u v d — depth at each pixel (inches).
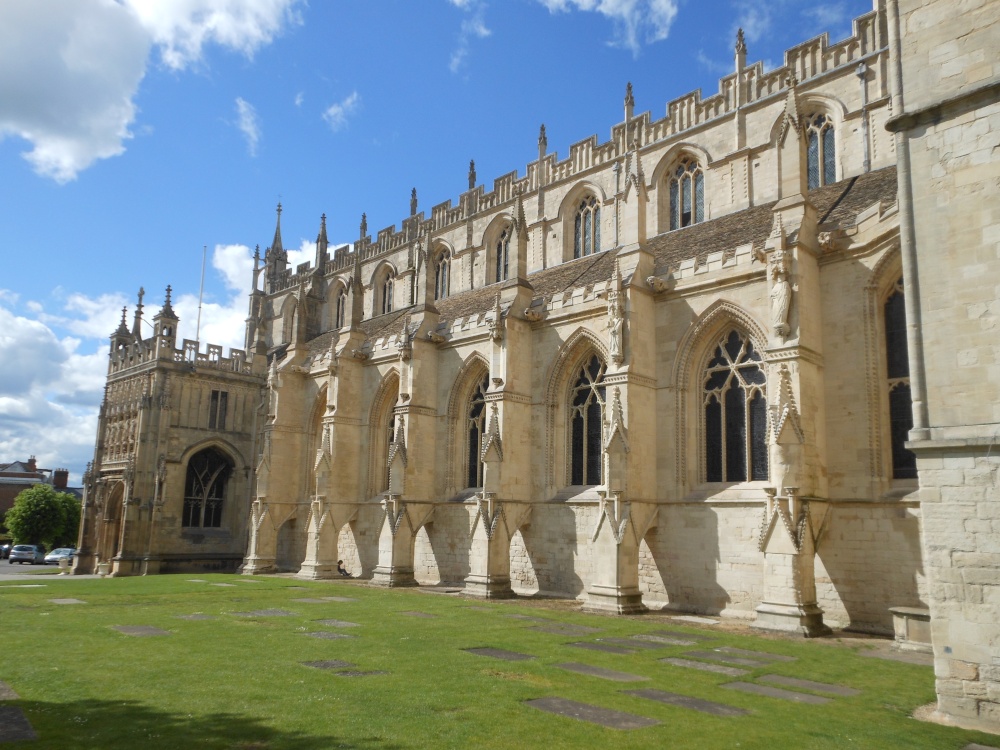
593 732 525.3
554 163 2249.0
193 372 2556.6
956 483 664.4
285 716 540.4
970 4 715.4
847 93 1637.6
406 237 2763.3
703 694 663.1
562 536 1567.4
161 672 685.9
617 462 1362.0
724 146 1829.5
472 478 1851.6
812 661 860.0
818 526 1148.5
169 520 2458.2
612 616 1246.3
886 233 1177.4
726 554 1301.7
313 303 3088.1
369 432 2134.6
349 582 1868.8
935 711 644.1
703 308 1407.5
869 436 1175.0
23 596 1341.0
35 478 6456.7
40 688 614.9
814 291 1255.5
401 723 530.6
